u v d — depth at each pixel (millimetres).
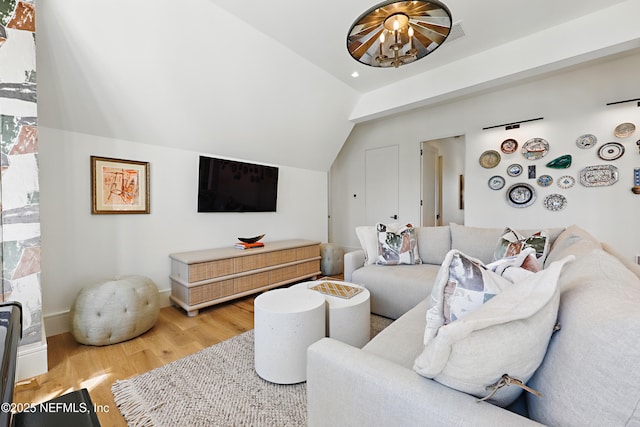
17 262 1652
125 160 2664
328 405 898
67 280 2363
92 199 2479
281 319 1589
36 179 1705
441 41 1847
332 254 4250
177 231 3068
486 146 4047
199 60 2516
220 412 1407
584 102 3334
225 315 2695
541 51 2609
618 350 527
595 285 741
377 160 5242
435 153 5395
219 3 2211
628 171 3102
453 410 657
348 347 944
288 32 2580
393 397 747
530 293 732
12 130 1625
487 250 2502
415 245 2854
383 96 3789
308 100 3553
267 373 1639
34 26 1693
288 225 4336
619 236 3158
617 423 514
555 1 2234
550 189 3568
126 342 2137
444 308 936
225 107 3010
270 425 1330
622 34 2248
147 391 1559
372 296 2580
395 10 1566
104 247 2561
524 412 798
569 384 603
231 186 3500
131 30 2119
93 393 1560
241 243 3428
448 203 6168
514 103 3805
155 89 2514
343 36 2648
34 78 1689
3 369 583
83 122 2383
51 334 2270
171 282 2967
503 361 655
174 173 3031
